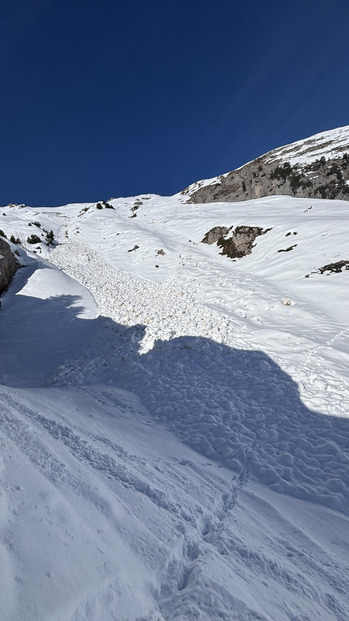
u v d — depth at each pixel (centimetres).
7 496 281
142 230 4319
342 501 556
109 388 1133
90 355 1538
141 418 895
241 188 7200
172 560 311
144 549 303
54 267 3000
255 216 3347
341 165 5472
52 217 6631
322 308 1540
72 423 697
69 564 234
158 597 272
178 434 801
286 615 287
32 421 579
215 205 5553
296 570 370
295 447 724
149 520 356
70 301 2173
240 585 306
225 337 1402
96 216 6003
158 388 1077
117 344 1540
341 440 737
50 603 196
